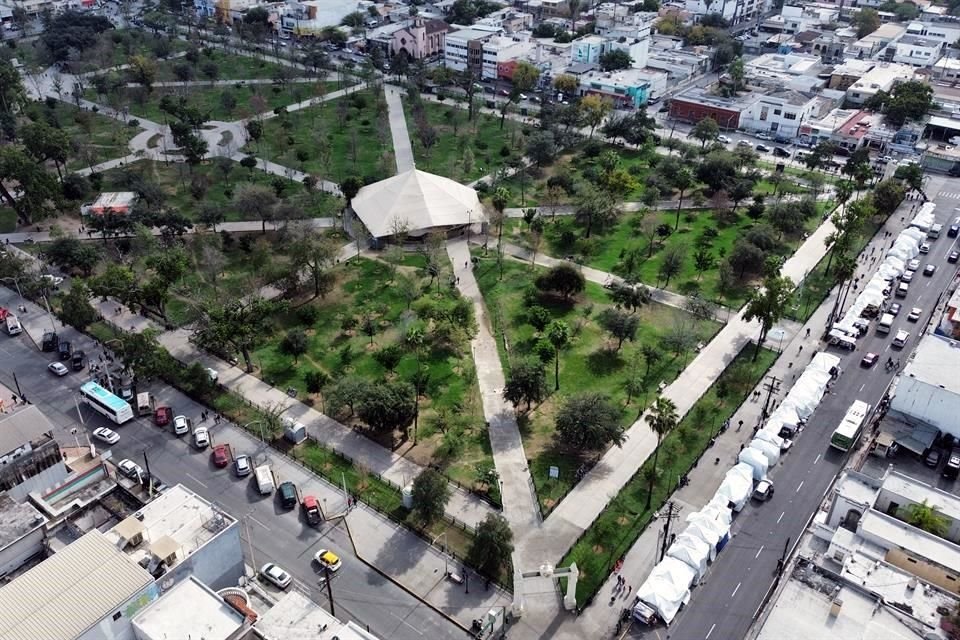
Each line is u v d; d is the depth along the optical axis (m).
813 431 145.12
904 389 143.75
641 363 163.00
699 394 154.12
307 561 117.38
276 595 110.69
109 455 134.75
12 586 94.31
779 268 182.25
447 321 168.00
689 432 143.38
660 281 194.12
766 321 160.12
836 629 96.62
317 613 100.19
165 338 171.00
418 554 118.75
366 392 139.38
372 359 162.75
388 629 106.94
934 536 111.81
